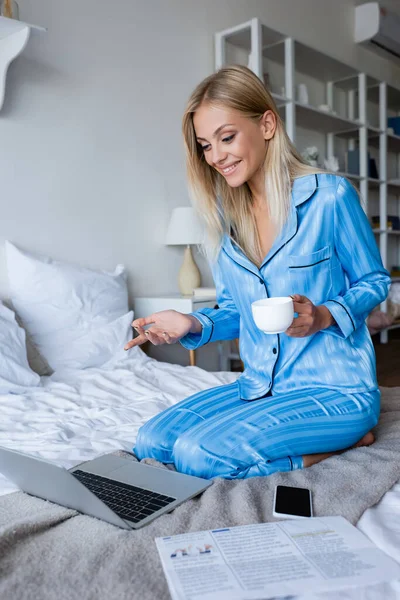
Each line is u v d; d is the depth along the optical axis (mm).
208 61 3555
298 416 1137
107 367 2328
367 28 4859
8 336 2102
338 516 846
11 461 941
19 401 1798
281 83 4211
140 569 715
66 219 2762
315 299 1257
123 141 3033
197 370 2236
